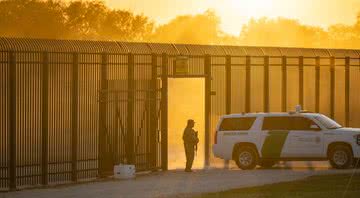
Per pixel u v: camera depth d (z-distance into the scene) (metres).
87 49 53.16
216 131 60.09
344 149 57.84
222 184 48.16
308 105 71.06
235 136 59.44
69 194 43.50
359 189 45.25
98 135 51.84
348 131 58.00
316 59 70.69
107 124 52.47
